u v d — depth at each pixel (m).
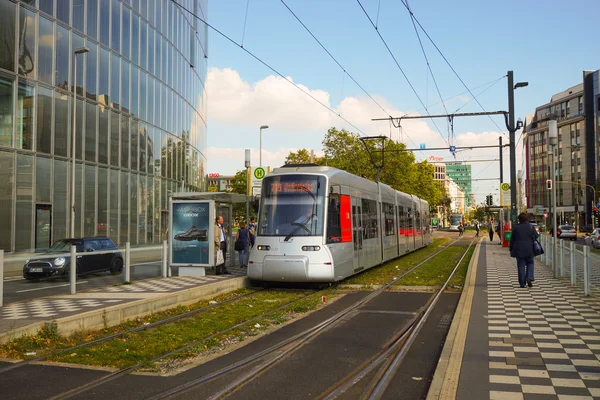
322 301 13.55
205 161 56.31
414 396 6.07
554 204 18.02
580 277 14.98
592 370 6.69
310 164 17.11
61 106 28.25
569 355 7.46
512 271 20.30
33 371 7.15
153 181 38.34
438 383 6.20
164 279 17.02
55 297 12.89
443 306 12.68
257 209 16.59
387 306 12.70
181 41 44.88
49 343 8.77
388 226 24.36
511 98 32.06
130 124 35.06
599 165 87.31
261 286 17.09
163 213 40.06
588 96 91.81
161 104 39.97
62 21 28.36
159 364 7.55
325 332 9.68
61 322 9.34
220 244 18.80
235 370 7.13
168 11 41.56
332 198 16.31
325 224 15.77
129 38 35.03
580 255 14.81
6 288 11.86
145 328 10.37
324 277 15.43
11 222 25.00
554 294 13.80
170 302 12.73
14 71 25.27
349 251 17.28
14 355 7.96
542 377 6.40
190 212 18.06
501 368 6.83
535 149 108.62
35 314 10.31
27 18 26.05
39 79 26.78
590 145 91.50
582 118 92.94
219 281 15.90
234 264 22.69
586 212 91.81
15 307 11.27
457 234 80.56
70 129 28.92
